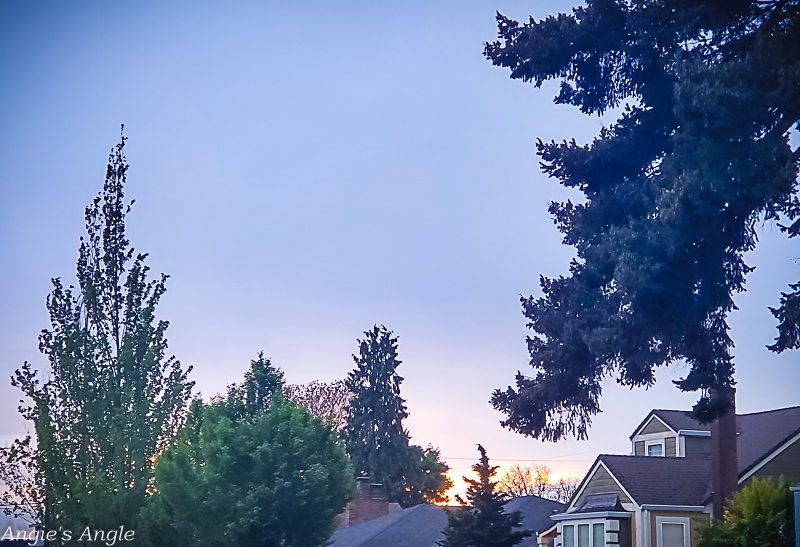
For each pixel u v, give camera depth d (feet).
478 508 132.36
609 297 67.46
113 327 89.61
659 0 68.18
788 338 61.82
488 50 73.26
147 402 87.45
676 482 120.57
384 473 268.41
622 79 71.92
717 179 60.64
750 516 97.14
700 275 65.41
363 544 145.89
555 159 71.97
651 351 65.16
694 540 115.65
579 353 67.67
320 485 101.14
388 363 279.08
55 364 87.20
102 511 84.12
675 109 63.98
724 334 68.69
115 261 89.71
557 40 70.85
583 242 69.31
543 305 70.64
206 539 99.30
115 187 91.15
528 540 143.13
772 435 121.90
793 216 65.87
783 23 64.80
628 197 68.85
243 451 101.71
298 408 109.29
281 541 102.12
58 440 85.61
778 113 63.26
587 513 121.49
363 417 273.54
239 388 123.34
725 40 68.23
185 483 99.35
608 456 125.49
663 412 140.46
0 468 85.10
